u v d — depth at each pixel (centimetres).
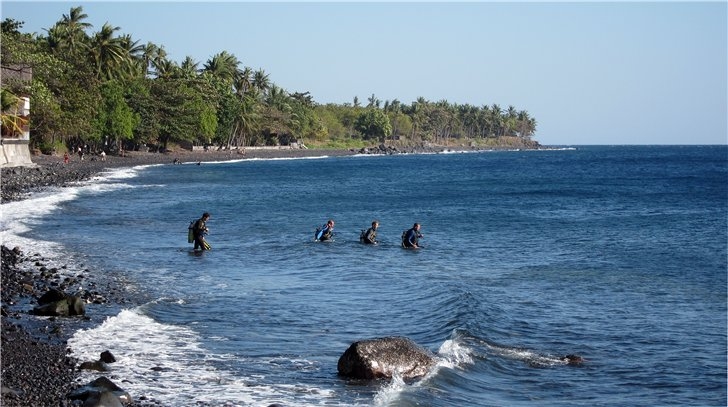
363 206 5612
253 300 2042
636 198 6931
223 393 1239
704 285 2470
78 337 1535
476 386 1341
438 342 1644
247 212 4919
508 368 1468
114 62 11244
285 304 1998
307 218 4588
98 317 1745
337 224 4294
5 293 1909
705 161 19225
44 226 3628
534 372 1452
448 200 6425
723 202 6475
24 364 1293
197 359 1435
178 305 1942
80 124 9156
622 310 2050
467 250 3300
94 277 2306
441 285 2300
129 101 12206
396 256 3025
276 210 5109
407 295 2153
